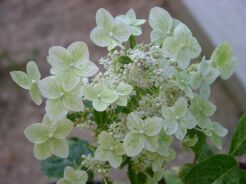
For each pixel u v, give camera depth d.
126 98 0.18
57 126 0.18
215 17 0.69
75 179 0.19
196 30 0.69
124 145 0.18
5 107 0.65
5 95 0.67
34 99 0.19
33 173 0.57
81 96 0.18
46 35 0.77
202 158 0.25
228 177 0.20
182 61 0.18
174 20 0.20
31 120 0.63
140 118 0.18
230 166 0.20
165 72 0.18
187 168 0.25
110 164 0.18
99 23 0.19
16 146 0.60
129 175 0.21
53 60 0.18
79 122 0.19
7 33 0.79
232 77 0.60
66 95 0.18
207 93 0.19
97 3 0.82
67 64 0.18
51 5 0.83
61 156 0.19
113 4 0.81
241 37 0.65
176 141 0.54
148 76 0.18
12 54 0.74
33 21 0.81
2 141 0.61
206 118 0.19
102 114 0.19
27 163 0.58
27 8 0.84
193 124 0.18
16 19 0.82
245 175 0.22
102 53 0.70
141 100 0.18
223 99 0.61
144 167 0.20
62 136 0.18
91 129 0.19
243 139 0.22
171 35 0.19
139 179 0.21
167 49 0.18
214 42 0.65
